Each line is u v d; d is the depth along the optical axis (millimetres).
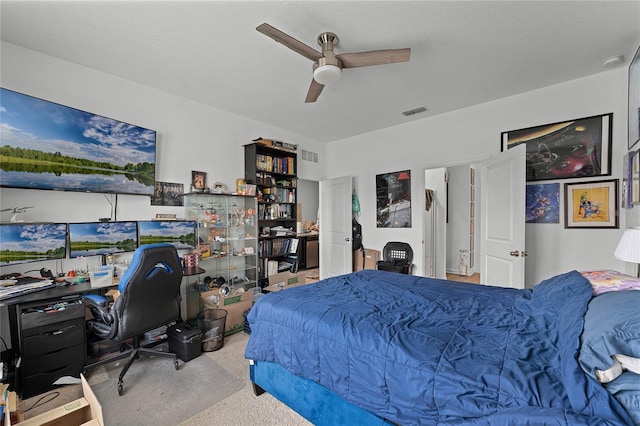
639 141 2195
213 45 2311
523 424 837
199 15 1951
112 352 2514
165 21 2014
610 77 2689
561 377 965
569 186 2906
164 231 3068
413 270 4156
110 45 2307
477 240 6211
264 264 4230
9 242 2139
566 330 1102
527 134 3156
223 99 3416
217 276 3611
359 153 4840
